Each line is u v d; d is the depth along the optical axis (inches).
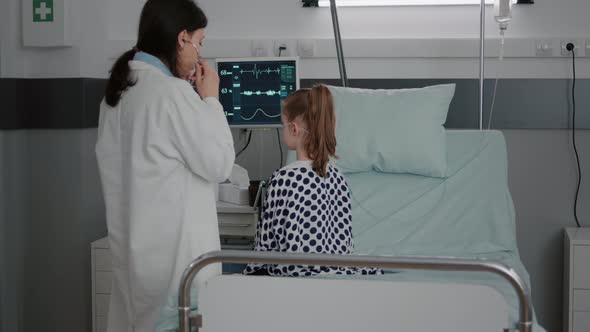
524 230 135.9
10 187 131.6
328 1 136.3
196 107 74.9
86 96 131.7
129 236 76.5
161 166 75.3
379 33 136.3
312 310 63.3
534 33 132.8
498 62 133.1
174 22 77.3
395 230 104.3
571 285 119.1
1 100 126.8
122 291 80.3
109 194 78.9
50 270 134.8
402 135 108.2
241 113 131.0
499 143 111.0
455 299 62.0
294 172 77.7
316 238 77.6
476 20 134.2
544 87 132.3
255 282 63.6
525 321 57.3
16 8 130.4
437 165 107.7
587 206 133.8
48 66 132.3
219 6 139.5
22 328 136.7
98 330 124.9
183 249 76.7
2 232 130.0
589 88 131.1
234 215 119.1
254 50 137.5
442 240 103.3
